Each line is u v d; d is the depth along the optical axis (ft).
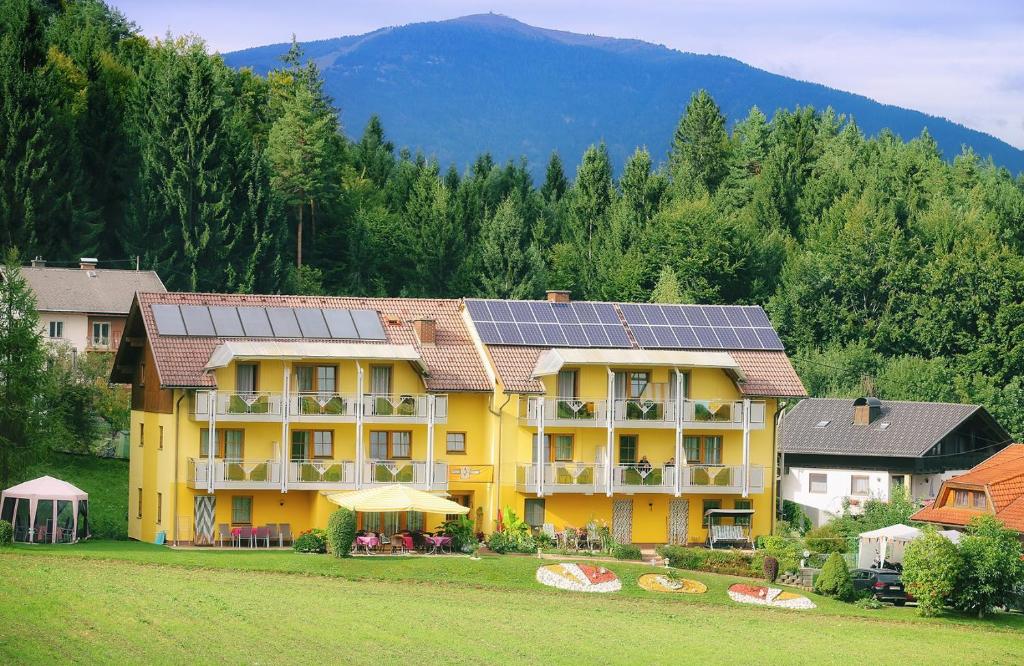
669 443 249.34
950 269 420.36
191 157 373.40
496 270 431.02
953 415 307.99
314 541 212.64
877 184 496.64
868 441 308.60
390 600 181.57
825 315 429.38
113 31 510.58
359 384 228.84
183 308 234.79
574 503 242.37
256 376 228.84
